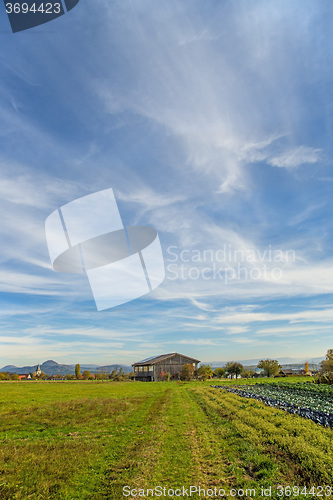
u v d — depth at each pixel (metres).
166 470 9.05
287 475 8.38
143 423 16.45
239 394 31.30
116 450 11.19
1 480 8.28
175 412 20.38
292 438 11.20
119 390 43.28
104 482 8.17
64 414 19.25
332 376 47.97
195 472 8.87
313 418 15.20
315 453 9.32
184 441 12.27
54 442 12.36
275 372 86.19
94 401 25.78
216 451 10.80
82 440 12.74
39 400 28.61
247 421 15.04
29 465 9.46
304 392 33.34
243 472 8.75
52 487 7.92
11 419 17.56
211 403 23.73
